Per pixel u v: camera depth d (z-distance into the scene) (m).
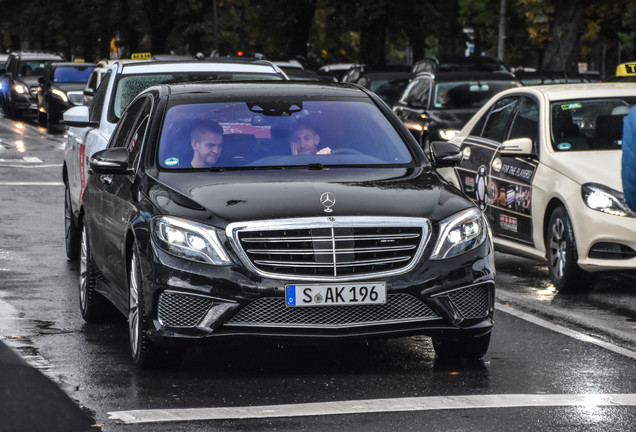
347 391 13.62
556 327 17.97
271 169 16.05
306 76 78.25
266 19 122.38
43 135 74.69
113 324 18.38
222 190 15.00
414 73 69.44
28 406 5.48
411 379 14.31
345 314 14.30
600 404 12.97
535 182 22.69
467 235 14.77
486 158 24.97
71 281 22.59
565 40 72.50
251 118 16.95
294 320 14.22
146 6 132.00
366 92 18.05
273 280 14.12
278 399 13.20
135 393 13.50
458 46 124.31
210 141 16.38
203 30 138.50
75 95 38.97
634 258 20.78
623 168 7.62
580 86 24.31
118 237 16.09
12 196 38.16
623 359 15.60
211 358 15.64
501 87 45.75
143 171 16.09
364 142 16.83
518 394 13.46
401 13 104.50
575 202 21.31
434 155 17.25
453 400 13.14
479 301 14.83
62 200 37.16
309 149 16.53
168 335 14.23
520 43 121.56
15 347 16.33
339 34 107.00
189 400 13.14
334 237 14.27
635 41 109.50
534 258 23.11
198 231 14.28
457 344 15.30
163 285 14.24
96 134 23.48
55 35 163.25
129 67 25.28
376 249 14.37
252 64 25.97
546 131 22.95
